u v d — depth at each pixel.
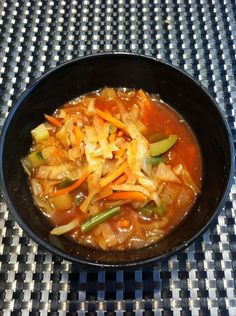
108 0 0.30
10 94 0.26
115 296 0.21
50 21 0.29
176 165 0.23
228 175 0.19
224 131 0.20
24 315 0.21
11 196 0.19
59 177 0.22
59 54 0.28
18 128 0.22
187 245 0.18
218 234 0.22
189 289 0.21
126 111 0.24
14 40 0.28
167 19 0.29
